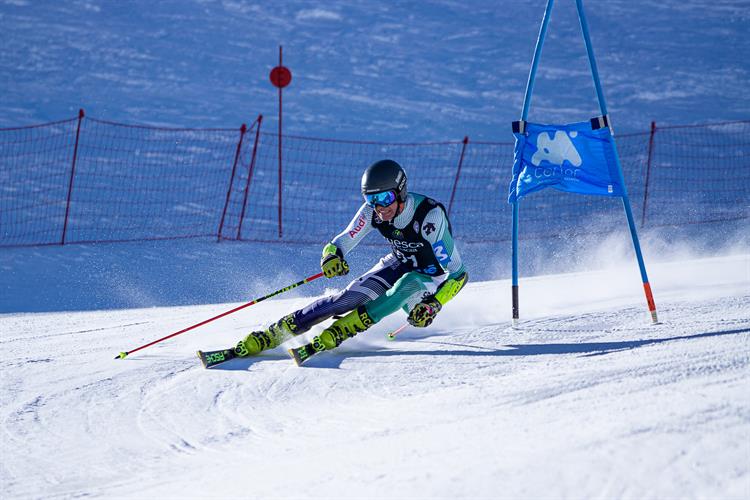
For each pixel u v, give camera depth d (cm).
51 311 1702
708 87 4550
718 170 3209
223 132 3578
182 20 5344
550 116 3991
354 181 3103
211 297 1870
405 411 764
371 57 4925
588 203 2848
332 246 1066
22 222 2542
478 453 580
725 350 810
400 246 1052
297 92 4253
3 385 1005
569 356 929
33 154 3197
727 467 504
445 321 1195
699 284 1307
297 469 635
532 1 6253
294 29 5381
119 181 2969
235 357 1059
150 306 1766
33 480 732
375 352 1043
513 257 1118
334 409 833
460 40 5334
